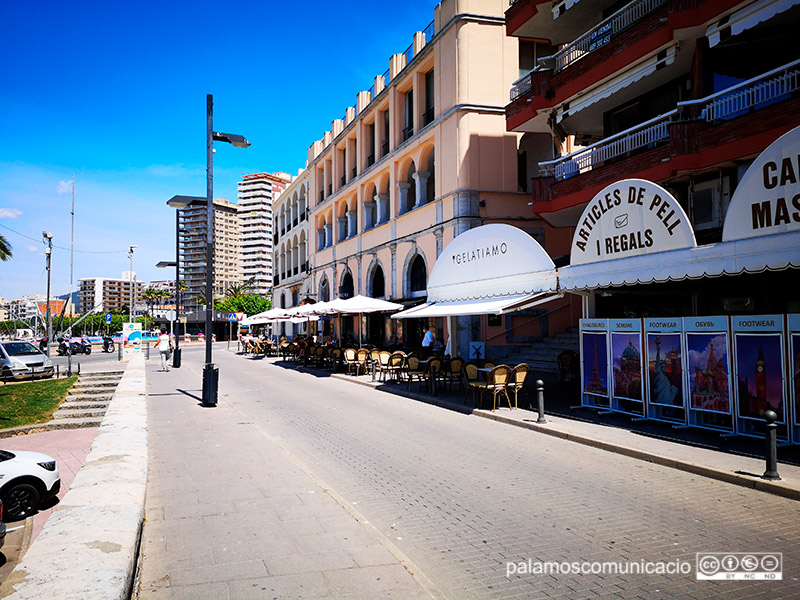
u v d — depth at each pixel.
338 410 13.23
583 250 11.47
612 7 16.02
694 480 6.94
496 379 12.11
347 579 4.09
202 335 77.12
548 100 16.39
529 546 4.92
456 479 7.13
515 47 22.73
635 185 10.09
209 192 14.29
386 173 29.52
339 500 6.05
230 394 16.62
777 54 11.59
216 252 146.62
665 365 9.97
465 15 22.09
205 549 4.68
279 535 5.00
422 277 26.00
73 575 3.00
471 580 4.26
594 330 11.66
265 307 93.25
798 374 7.96
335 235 37.91
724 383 8.97
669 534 5.16
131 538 3.70
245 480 6.85
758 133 10.32
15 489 6.65
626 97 15.26
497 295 14.23
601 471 7.43
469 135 21.89
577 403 12.91
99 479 5.22
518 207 22.39
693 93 12.26
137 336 33.31
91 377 21.14
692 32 11.84
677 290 13.20
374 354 19.89
